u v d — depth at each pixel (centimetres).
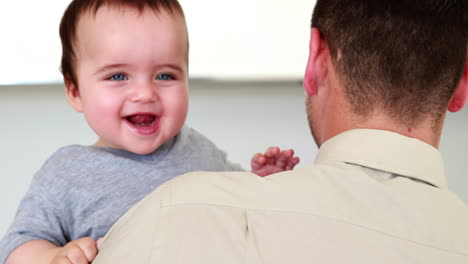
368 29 54
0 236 192
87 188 84
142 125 89
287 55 443
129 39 84
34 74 418
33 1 411
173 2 90
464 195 225
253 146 272
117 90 86
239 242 48
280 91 390
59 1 414
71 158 86
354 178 51
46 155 256
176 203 50
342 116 57
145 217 50
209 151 98
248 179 52
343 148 54
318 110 61
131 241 49
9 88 392
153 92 86
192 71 443
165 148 91
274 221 49
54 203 84
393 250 47
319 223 48
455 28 54
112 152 88
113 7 86
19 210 86
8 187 226
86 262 71
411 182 52
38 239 82
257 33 441
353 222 48
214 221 49
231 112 329
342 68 56
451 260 47
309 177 52
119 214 84
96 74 87
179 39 88
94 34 86
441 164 54
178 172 90
